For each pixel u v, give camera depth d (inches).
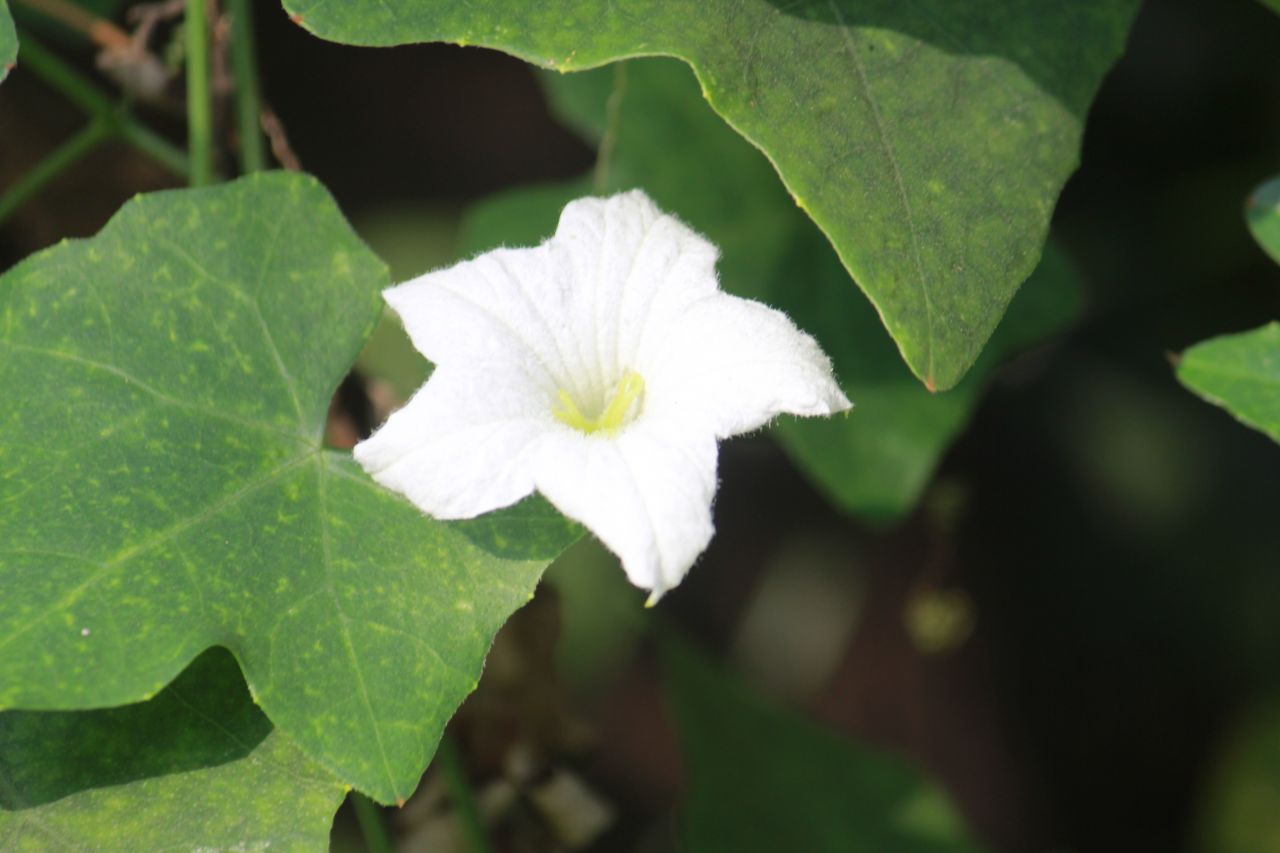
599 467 14.9
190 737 15.1
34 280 15.3
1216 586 20.4
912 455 17.8
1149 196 20.0
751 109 15.1
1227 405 16.0
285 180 15.7
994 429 20.3
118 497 15.1
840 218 15.0
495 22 15.1
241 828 15.0
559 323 15.4
